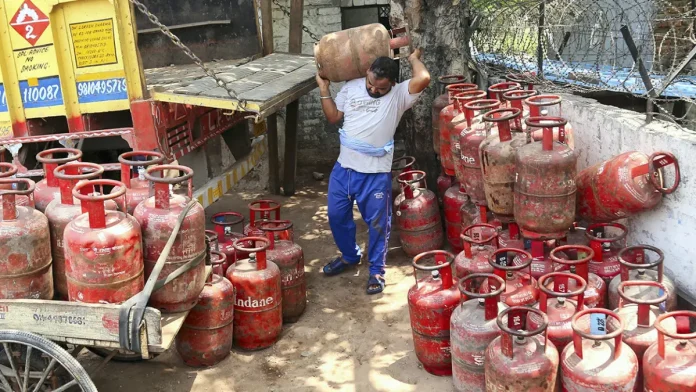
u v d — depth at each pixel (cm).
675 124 478
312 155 962
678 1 650
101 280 370
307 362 489
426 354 450
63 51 533
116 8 507
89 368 481
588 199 461
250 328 497
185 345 479
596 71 607
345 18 944
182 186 677
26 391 382
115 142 668
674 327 375
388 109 552
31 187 397
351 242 611
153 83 578
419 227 622
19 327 382
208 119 646
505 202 469
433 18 657
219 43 759
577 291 387
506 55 746
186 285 405
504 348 368
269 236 534
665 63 662
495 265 416
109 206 405
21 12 530
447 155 598
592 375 350
